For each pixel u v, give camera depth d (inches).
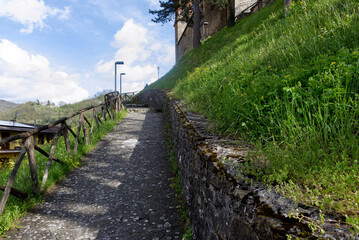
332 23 138.6
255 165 64.0
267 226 41.2
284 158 59.9
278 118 85.6
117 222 134.3
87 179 195.9
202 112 176.2
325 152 61.2
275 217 42.0
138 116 533.6
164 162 236.5
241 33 492.1
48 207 150.8
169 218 137.9
